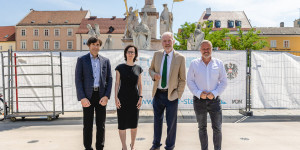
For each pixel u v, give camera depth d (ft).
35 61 27.50
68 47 215.92
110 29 198.49
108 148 15.70
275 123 22.97
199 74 13.78
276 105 27.66
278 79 27.73
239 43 140.15
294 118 25.89
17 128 21.75
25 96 27.53
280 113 29.30
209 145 16.11
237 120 24.81
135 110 14.64
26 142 17.15
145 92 27.04
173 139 14.58
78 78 14.37
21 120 26.05
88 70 14.40
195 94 13.65
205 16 203.31
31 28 217.77
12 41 222.48
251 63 27.53
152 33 44.32
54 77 27.58
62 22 216.33
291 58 27.81
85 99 14.11
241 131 19.81
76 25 213.66
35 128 21.66
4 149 15.55
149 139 17.71
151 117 26.61
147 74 26.99
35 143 16.90
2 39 224.94
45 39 217.15
